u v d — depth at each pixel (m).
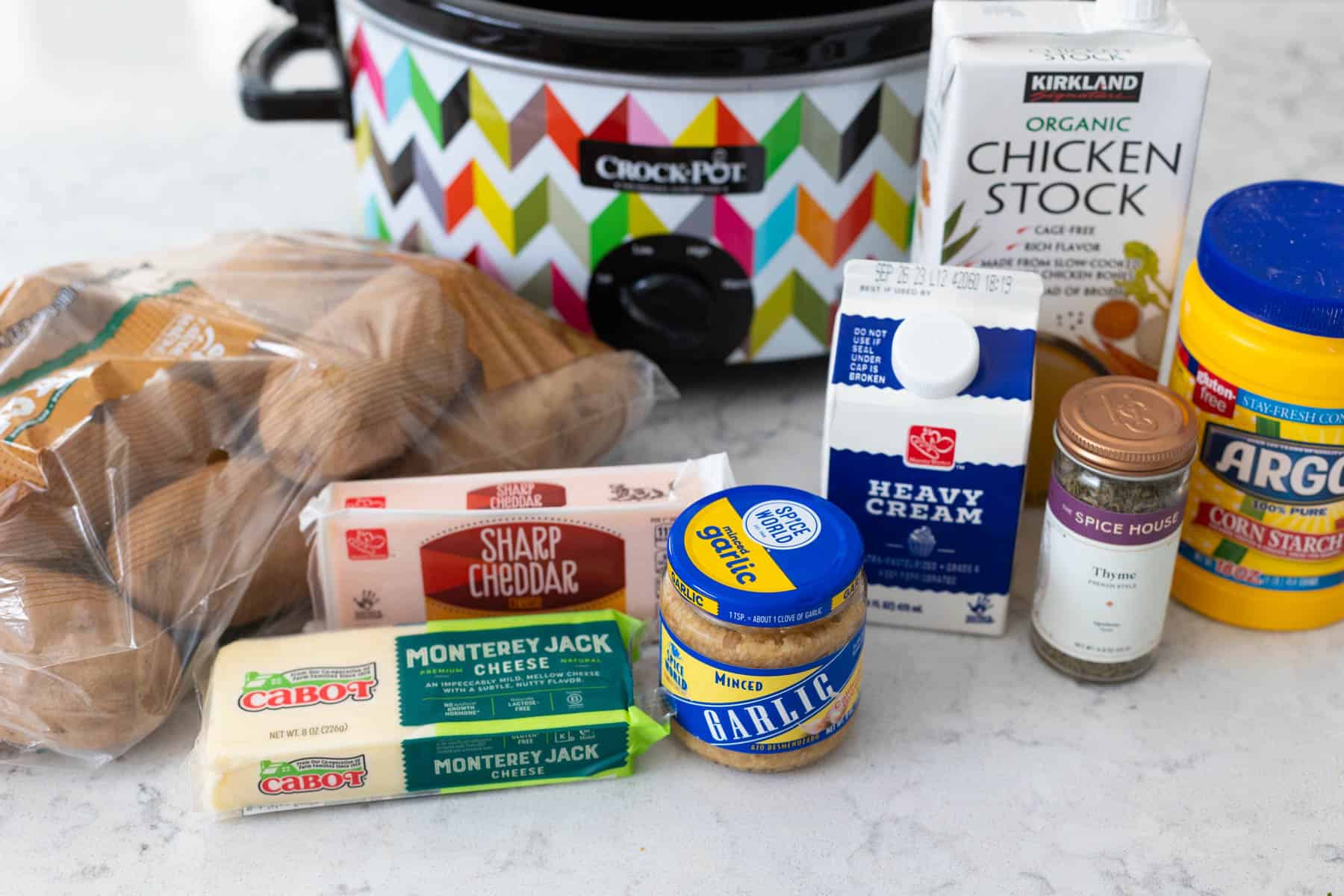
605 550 0.67
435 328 0.71
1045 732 0.65
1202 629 0.71
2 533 0.62
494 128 0.74
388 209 0.83
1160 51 0.64
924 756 0.64
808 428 0.82
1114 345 0.72
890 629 0.71
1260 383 0.63
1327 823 0.60
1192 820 0.61
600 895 0.58
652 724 0.61
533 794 0.62
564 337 0.77
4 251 0.94
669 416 0.83
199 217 0.99
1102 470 0.61
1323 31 1.16
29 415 0.65
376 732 0.59
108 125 1.10
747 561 0.58
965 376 0.63
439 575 0.67
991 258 0.69
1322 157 1.00
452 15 0.71
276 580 0.68
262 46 0.90
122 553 0.63
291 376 0.67
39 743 0.61
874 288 0.66
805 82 0.71
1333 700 0.66
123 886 0.58
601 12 0.85
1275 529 0.67
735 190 0.74
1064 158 0.66
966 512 0.66
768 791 0.62
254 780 0.59
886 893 0.58
